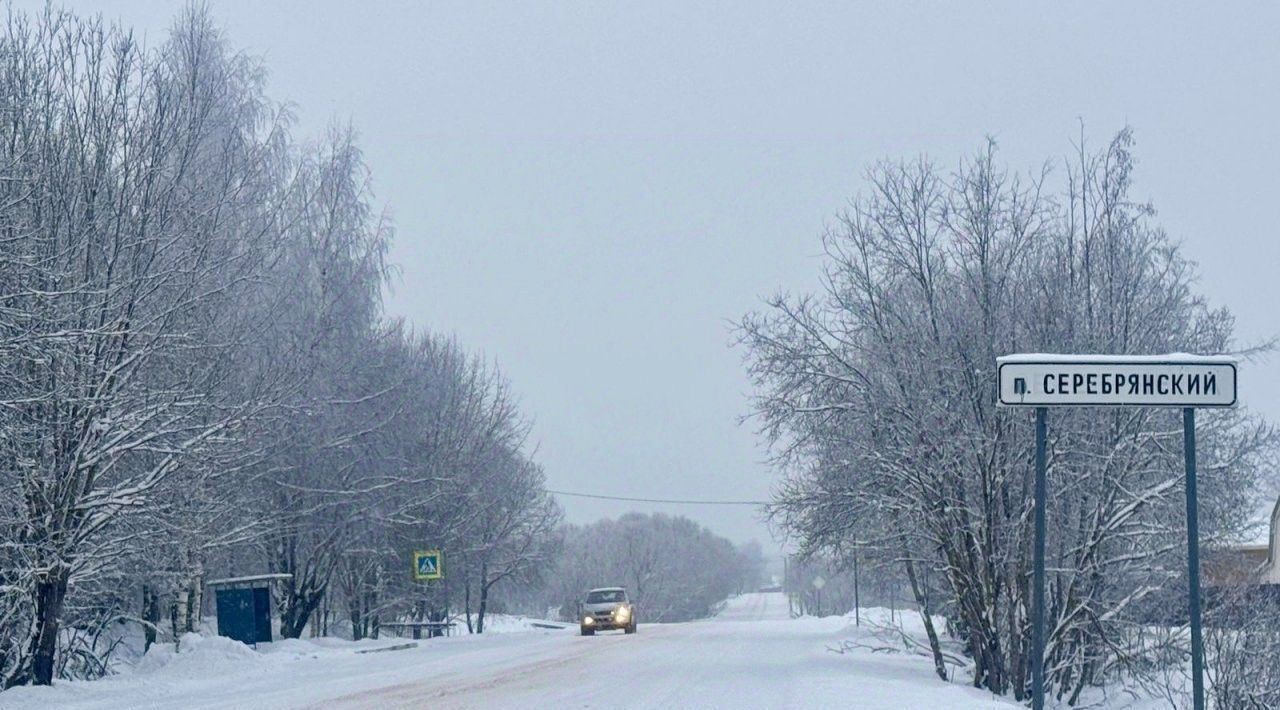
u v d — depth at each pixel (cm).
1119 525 2017
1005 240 2122
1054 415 1988
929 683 2061
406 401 4097
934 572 2381
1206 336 2156
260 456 2755
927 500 2103
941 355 2055
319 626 4416
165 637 3412
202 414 2411
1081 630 2102
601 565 10412
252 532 3134
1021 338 2033
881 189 2242
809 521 2264
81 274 2222
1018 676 2053
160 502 2320
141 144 2388
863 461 2152
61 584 2167
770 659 2652
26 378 2036
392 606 4509
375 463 3728
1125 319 2041
